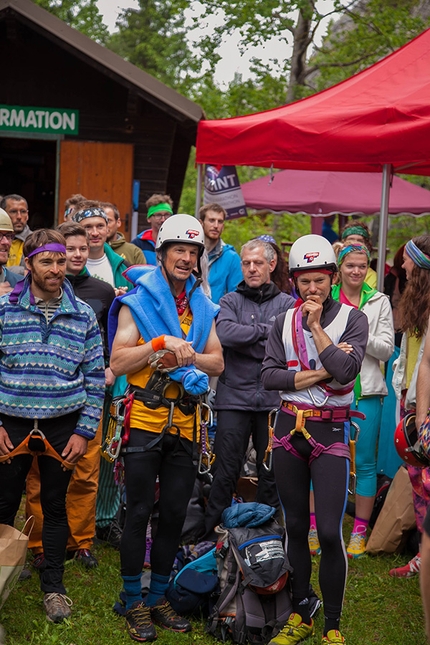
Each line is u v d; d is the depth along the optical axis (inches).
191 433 147.1
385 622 159.2
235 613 145.2
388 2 617.0
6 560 138.3
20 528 194.9
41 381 146.1
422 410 149.8
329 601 138.5
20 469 148.6
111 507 194.2
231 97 628.7
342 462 140.3
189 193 819.4
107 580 169.2
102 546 190.2
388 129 211.8
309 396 142.0
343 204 429.4
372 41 605.0
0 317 146.7
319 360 141.9
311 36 604.1
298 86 617.6
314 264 139.6
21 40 378.3
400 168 304.8
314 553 193.5
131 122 398.6
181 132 414.3
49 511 153.3
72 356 149.3
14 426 147.3
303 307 140.6
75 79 395.9
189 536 182.9
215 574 155.9
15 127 395.5
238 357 187.3
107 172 398.9
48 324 147.9
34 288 148.3
